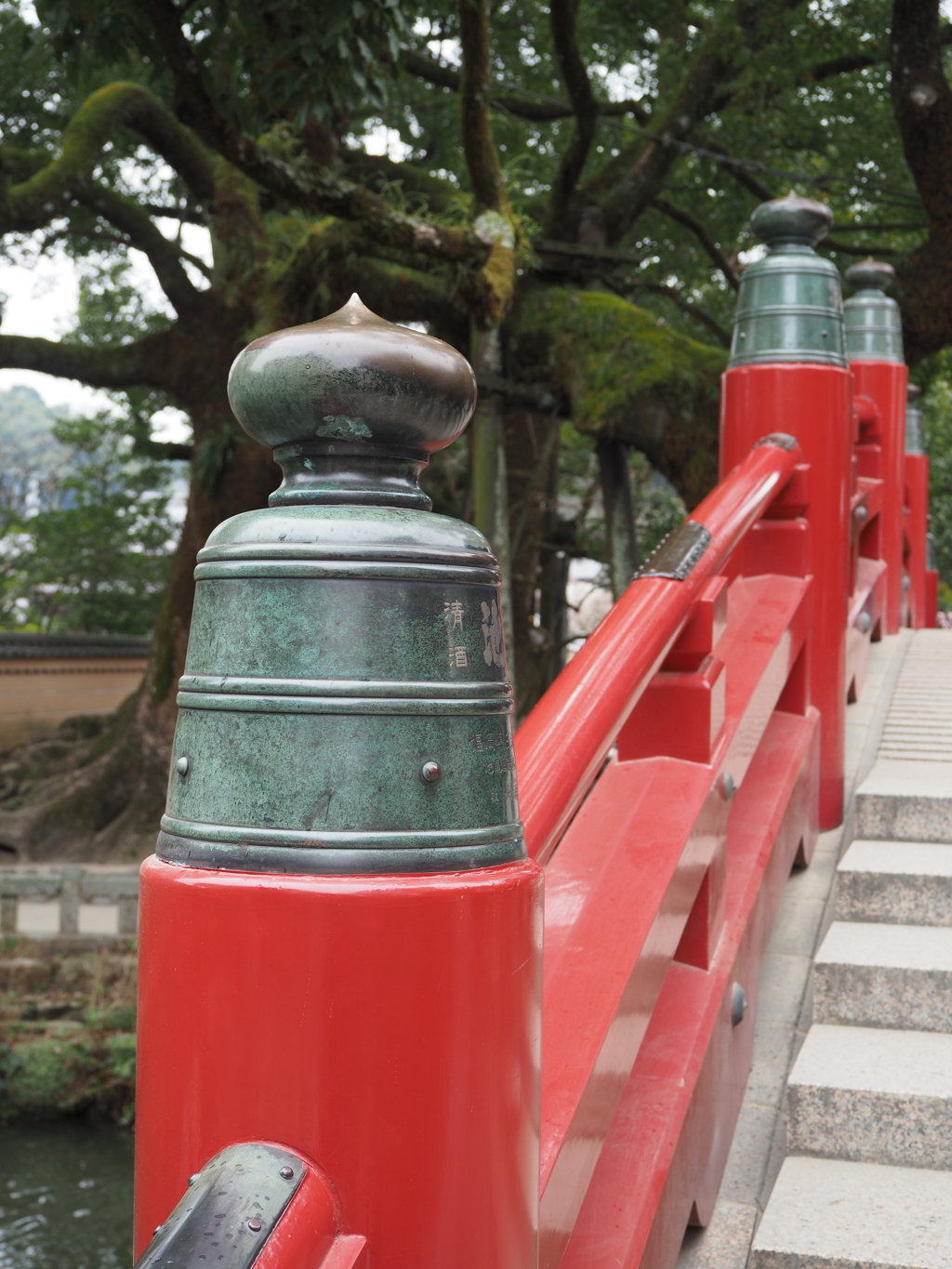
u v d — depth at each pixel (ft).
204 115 20.76
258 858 3.13
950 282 33.91
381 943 3.03
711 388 32.76
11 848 47.52
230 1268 2.73
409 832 3.14
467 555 3.30
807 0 36.52
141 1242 3.26
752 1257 6.05
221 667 3.26
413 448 3.42
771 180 43.55
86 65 21.26
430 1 26.86
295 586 3.17
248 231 36.09
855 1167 6.86
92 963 38.88
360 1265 3.01
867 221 46.03
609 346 33.12
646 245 47.85
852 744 12.93
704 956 7.13
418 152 47.62
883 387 19.42
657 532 43.93
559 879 6.46
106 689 70.64
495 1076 3.19
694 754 7.41
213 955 3.10
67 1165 31.86
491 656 3.38
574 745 5.18
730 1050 7.32
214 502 45.68
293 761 3.13
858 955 8.14
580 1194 4.98
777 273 10.95
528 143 45.91
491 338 33.47
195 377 45.44
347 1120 3.04
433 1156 3.08
